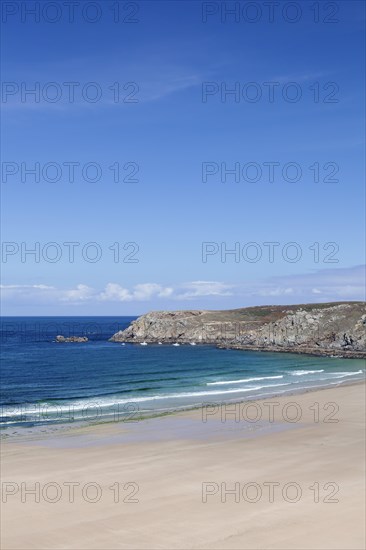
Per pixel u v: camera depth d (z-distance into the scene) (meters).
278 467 22.19
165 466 22.64
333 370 75.50
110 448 26.38
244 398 45.69
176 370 75.56
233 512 16.77
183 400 45.59
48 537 15.16
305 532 15.11
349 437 28.03
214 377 66.56
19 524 16.11
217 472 21.56
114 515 16.72
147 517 16.50
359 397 43.41
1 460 24.12
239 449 25.59
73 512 17.05
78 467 22.72
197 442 27.44
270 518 16.22
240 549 14.09
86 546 14.55
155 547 14.36
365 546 14.14
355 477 20.52
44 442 28.22
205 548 14.23
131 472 21.75
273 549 14.05
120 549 14.30
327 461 23.02
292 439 27.72
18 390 54.66
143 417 36.41
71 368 77.44
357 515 16.33
